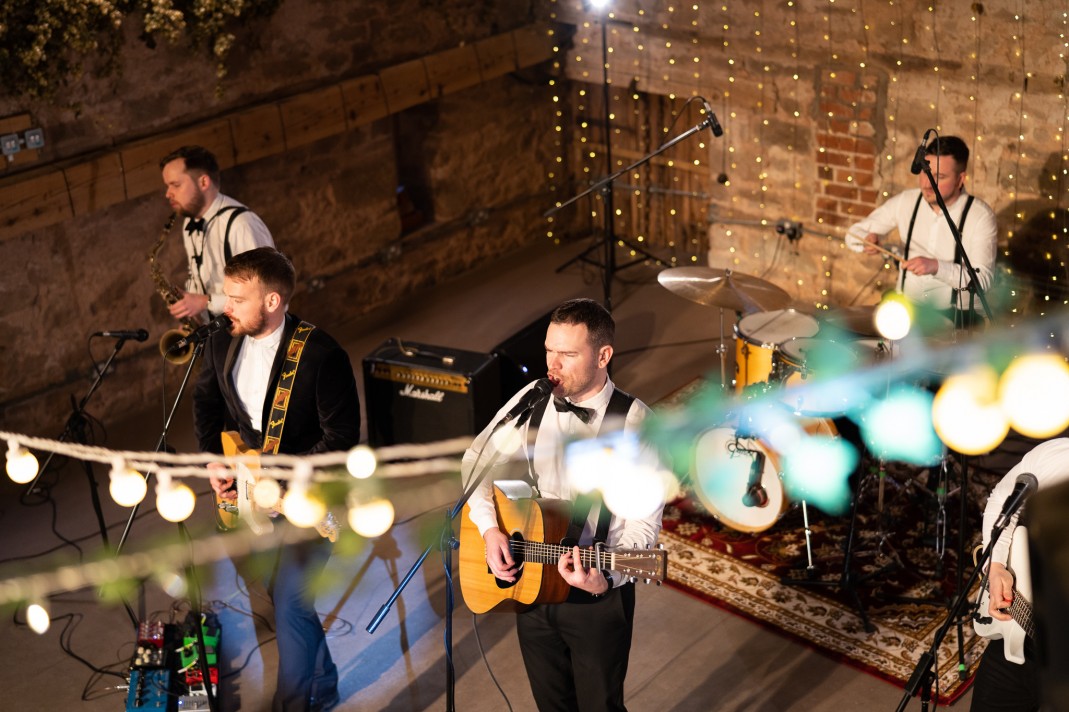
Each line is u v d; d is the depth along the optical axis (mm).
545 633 2973
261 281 3387
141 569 4781
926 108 6387
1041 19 5781
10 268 5656
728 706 3828
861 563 4617
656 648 4156
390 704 3924
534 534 2863
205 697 3893
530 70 8227
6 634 4406
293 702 3639
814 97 6855
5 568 4844
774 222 7344
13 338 5758
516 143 8336
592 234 8914
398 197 7973
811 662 4035
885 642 4125
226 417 3842
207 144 6195
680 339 6957
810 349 4672
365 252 7500
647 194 8523
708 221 7703
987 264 5113
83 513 5281
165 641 4129
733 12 7066
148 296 6312
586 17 7898
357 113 6953
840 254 7098
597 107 8469
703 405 6027
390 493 5297
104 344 6156
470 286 8016
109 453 4469
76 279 5953
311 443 3605
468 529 3127
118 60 5691
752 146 7289
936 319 5043
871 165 6742
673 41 7484
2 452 5730
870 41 6480
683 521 5023
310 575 3547
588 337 2721
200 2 5727
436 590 4582
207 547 4934
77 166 5656
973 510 4887
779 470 4527
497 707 3887
